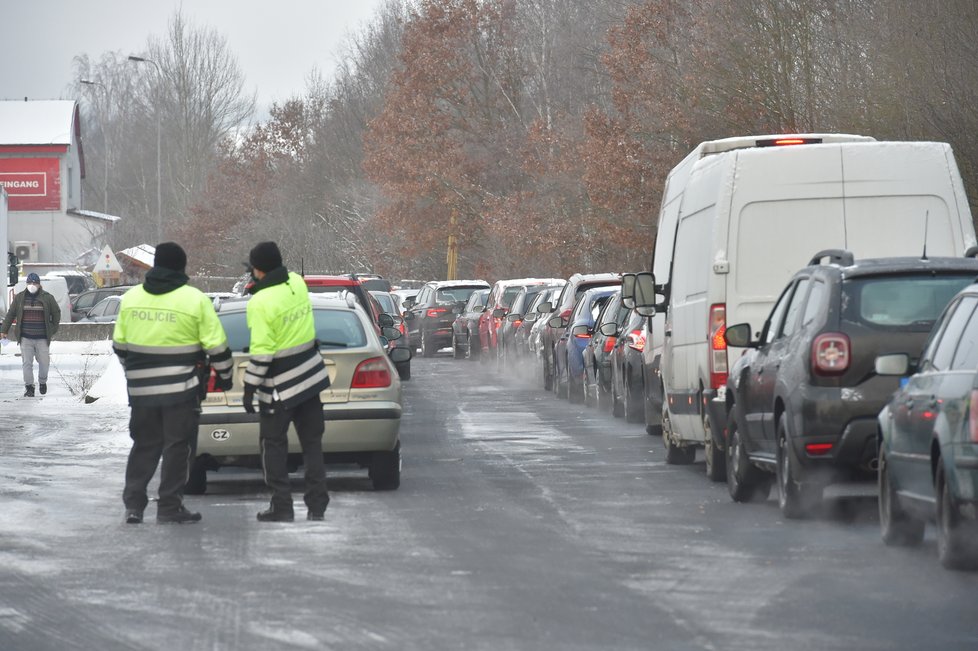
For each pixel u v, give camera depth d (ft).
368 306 216.74
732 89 302.45
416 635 62.34
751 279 116.37
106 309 495.82
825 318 94.79
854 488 118.21
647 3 366.84
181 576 77.82
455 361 372.17
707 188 122.72
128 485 100.68
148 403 100.27
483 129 562.66
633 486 120.88
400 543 89.25
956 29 225.76
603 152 373.61
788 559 82.28
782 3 293.43
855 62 259.60
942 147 116.98
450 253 574.56
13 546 89.30
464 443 162.09
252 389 100.48
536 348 266.77
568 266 440.45
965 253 111.86
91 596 72.33
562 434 172.35
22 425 189.47
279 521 100.42
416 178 556.10
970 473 72.90
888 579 75.61
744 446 108.58
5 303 432.66
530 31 556.51
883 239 116.47
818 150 116.47
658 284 153.58
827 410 93.45
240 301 125.18
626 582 75.00
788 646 59.88
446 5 558.15
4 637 63.16
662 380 151.64
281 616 66.69
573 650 59.31
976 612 66.74
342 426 115.75
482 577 76.69
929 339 85.56
